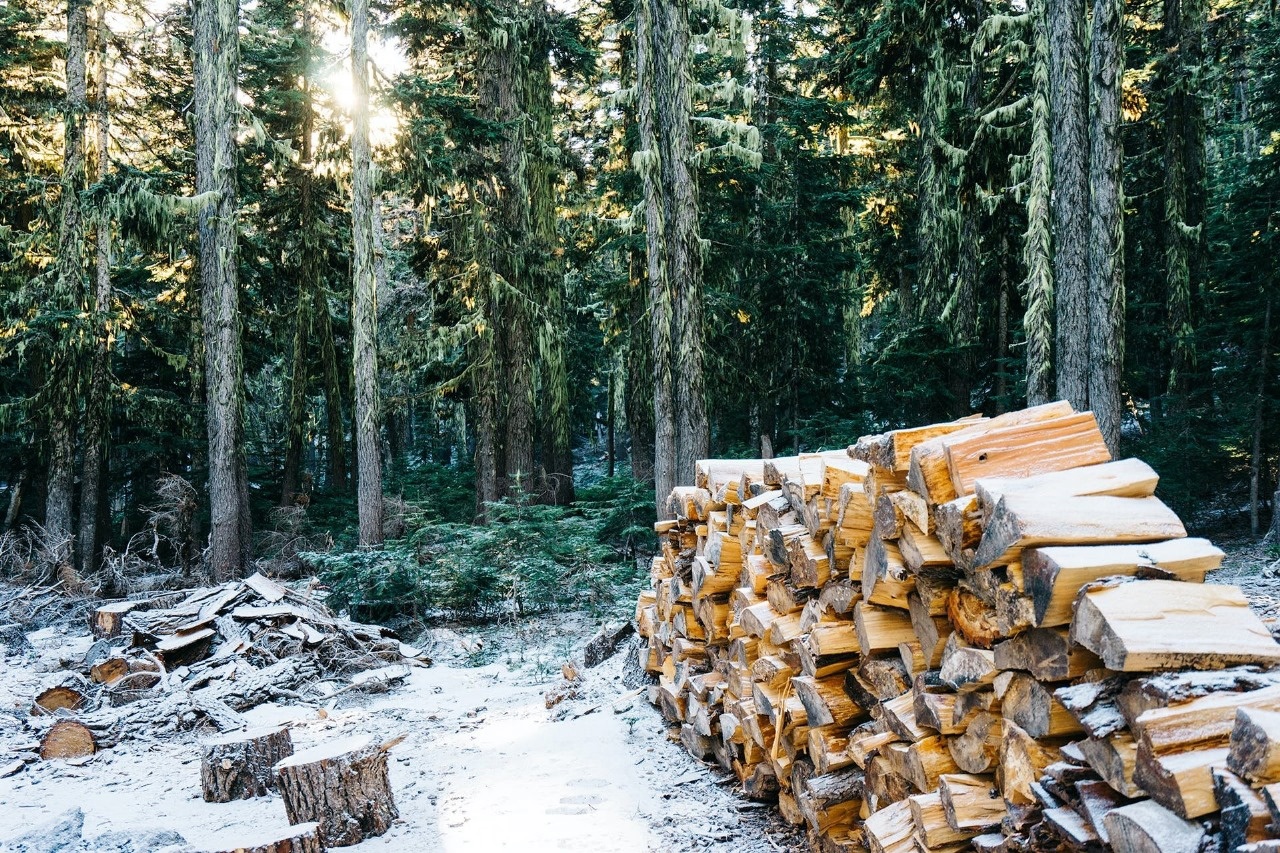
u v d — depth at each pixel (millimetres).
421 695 9656
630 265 20266
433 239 21625
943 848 3094
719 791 5457
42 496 24094
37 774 7312
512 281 20375
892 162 23953
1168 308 14773
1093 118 10195
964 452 3184
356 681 10172
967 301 16516
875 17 18406
